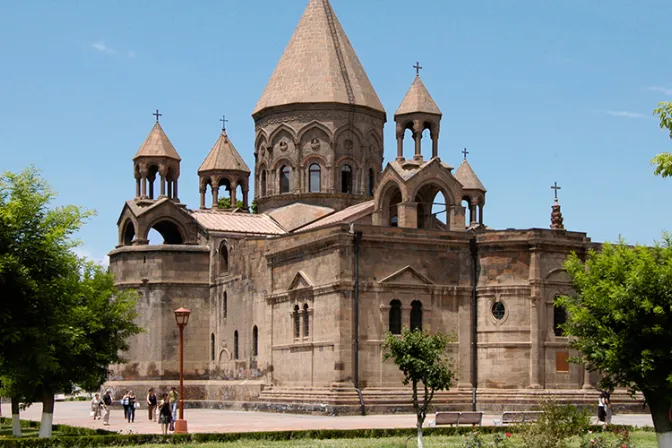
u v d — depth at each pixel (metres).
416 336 44.72
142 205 84.19
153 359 80.31
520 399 63.28
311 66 83.12
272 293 71.38
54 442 44.84
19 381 50.12
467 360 65.75
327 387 63.34
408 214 67.62
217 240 80.62
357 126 82.56
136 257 81.75
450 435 48.22
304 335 66.88
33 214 39.97
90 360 53.69
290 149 82.44
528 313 64.56
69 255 42.78
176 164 85.81
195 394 79.62
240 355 75.75
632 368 38.16
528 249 65.00
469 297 66.38
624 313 38.50
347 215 73.69
